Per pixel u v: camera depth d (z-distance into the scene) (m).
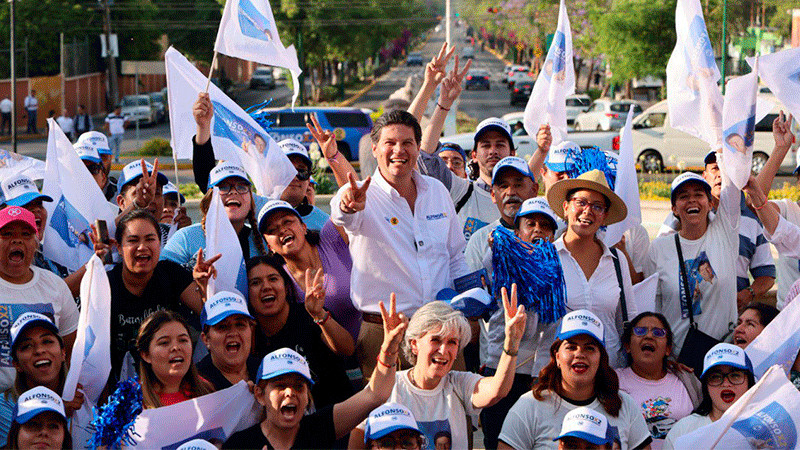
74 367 5.59
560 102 8.10
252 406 5.50
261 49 7.52
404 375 5.68
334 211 6.17
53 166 7.23
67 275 7.17
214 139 7.75
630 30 39.91
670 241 7.15
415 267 6.29
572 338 5.64
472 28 132.75
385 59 99.31
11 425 5.18
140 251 6.14
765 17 32.69
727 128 7.04
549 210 6.56
